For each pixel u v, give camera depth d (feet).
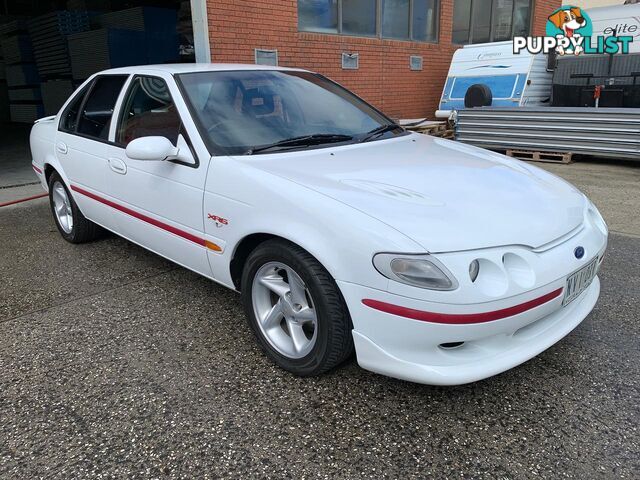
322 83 12.47
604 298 11.34
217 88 10.52
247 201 8.43
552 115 26.76
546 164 27.20
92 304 11.28
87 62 36.96
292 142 9.89
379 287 6.89
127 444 7.10
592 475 6.50
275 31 25.59
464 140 30.68
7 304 11.36
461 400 7.95
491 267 6.90
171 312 10.86
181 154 9.62
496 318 6.88
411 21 33.24
